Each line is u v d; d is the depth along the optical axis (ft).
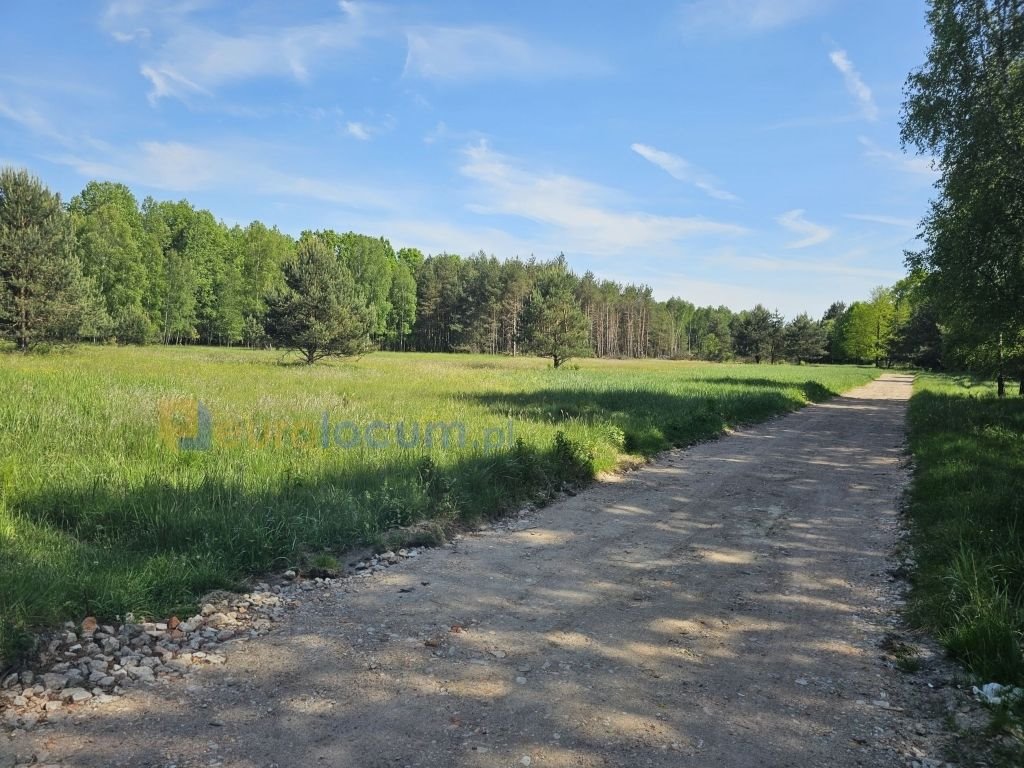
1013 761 10.85
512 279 294.66
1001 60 55.16
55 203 98.94
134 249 210.59
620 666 14.11
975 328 65.26
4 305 92.27
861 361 325.21
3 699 11.78
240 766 10.14
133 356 108.47
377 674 13.42
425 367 124.06
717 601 18.21
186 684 12.80
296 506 23.25
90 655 13.61
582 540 24.07
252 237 274.57
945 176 61.00
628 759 10.64
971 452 39.40
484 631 15.80
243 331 256.73
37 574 15.72
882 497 32.27
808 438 55.83
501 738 11.14
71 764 10.03
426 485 27.04
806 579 20.21
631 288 402.11
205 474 25.66
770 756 10.89
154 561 17.83
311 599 17.70
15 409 35.76
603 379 107.45
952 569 18.92
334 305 115.75
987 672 13.71
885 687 13.52
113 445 30.17
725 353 323.37
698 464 41.11
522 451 33.12
